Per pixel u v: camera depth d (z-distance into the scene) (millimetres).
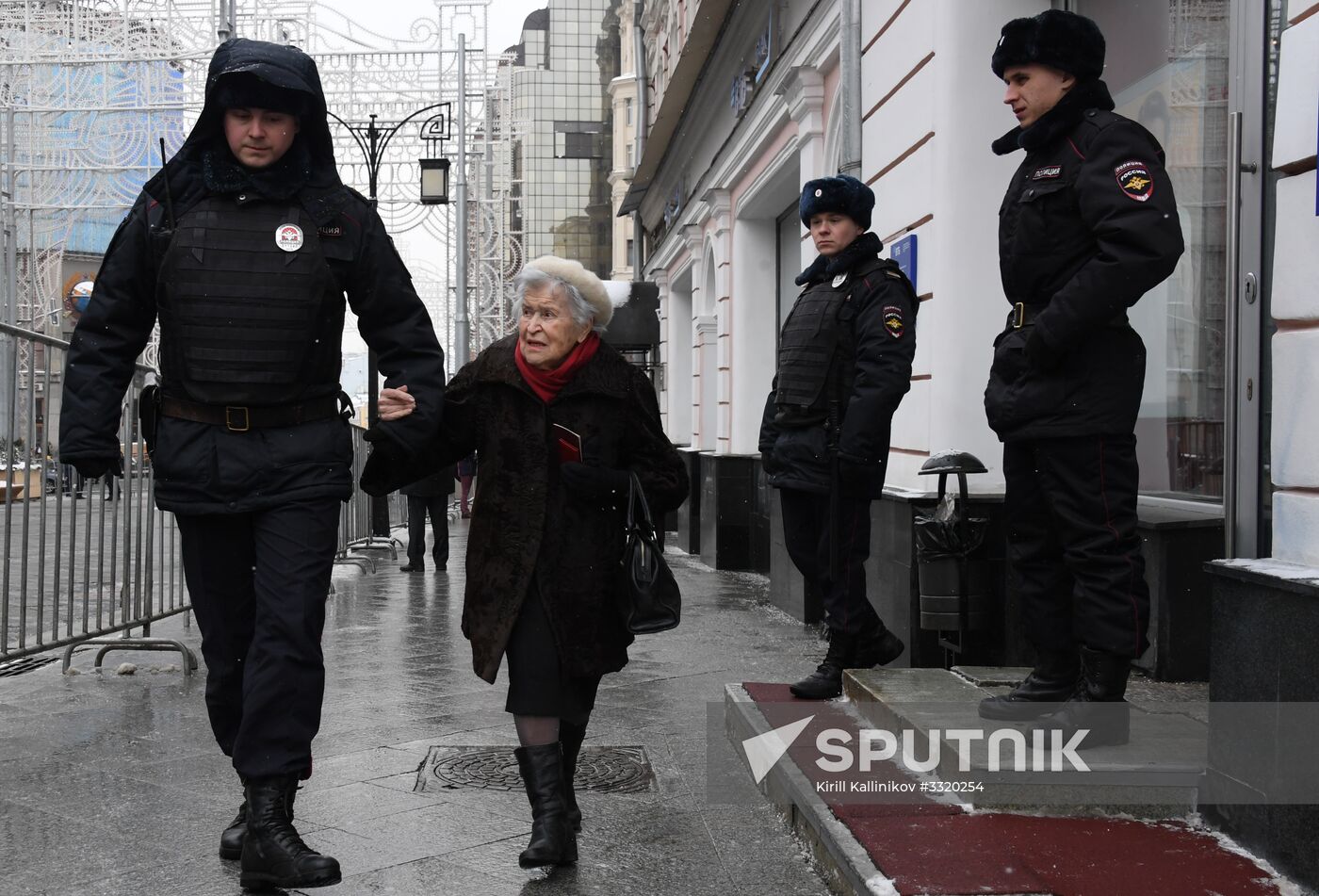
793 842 3926
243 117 3449
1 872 3572
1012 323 3918
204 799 4344
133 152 25781
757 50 12227
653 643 8117
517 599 3605
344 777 4695
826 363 5172
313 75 3502
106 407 3512
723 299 15211
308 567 3488
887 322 5016
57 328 28656
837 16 8734
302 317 3498
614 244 51406
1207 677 4961
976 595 5695
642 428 3852
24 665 7156
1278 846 3053
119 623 7090
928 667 6055
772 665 7254
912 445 6824
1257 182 3477
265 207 3512
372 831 4012
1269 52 3473
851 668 5371
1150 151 3590
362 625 9172
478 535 3713
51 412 6332
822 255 5410
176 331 3473
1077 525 3760
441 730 5531
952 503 5672
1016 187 3914
